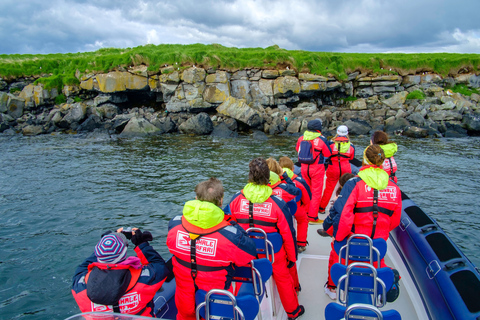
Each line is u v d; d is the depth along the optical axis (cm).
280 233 268
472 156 1658
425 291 302
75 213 891
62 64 3388
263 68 2886
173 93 2806
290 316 293
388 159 426
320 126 493
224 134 2414
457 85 3425
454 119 2578
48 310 518
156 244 712
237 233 203
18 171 1343
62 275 610
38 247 705
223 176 1258
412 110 2745
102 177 1252
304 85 2859
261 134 2366
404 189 1105
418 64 3309
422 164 1482
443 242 326
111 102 2881
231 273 211
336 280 232
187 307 214
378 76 3117
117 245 186
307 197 399
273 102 2875
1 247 704
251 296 201
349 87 3091
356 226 277
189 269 205
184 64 2795
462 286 262
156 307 244
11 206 941
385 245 249
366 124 2623
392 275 218
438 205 952
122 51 3966
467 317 232
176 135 2456
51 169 1382
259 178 262
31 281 590
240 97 2870
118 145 2011
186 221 208
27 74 3297
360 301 230
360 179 272
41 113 2934
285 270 279
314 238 474
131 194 1045
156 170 1366
